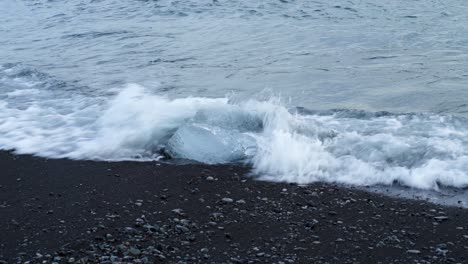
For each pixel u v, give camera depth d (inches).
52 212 242.4
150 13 722.2
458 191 254.2
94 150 313.3
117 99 390.9
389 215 235.0
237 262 199.6
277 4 738.8
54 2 853.8
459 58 471.5
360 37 556.4
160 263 199.3
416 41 533.6
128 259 201.3
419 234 219.3
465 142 292.2
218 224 228.8
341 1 745.6
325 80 426.0
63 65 498.0
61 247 211.9
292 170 281.0
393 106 363.9
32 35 636.7
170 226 227.1
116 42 578.9
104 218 235.3
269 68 463.5
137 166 291.4
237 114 329.4
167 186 266.8
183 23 655.8
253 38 570.3
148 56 517.0
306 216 235.0
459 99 371.2
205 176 277.0
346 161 283.9
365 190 259.3
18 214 241.4
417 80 416.8
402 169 271.4
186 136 307.4
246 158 295.7
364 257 203.3
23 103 393.7
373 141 299.1
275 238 217.2
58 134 337.1
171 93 403.2
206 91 406.9
